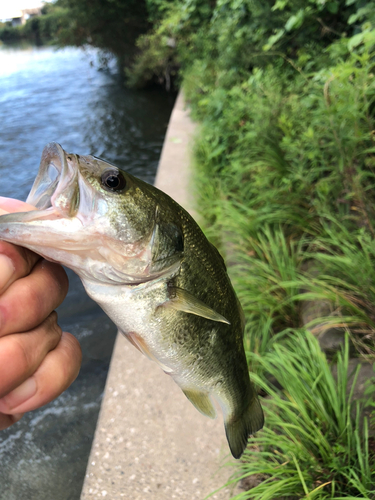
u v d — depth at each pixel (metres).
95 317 0.67
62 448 0.47
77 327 0.65
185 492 0.33
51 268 0.15
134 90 2.58
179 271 0.22
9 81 3.05
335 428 0.32
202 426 0.38
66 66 3.54
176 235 0.22
